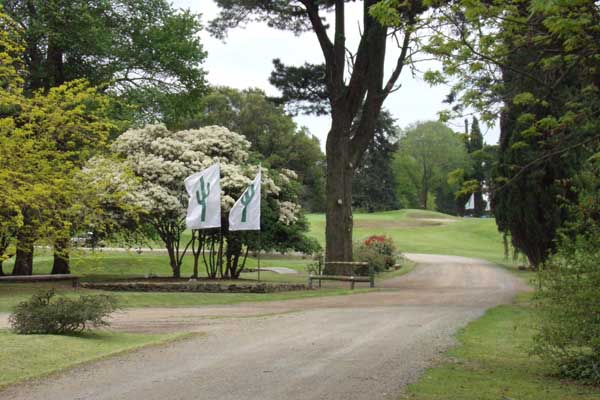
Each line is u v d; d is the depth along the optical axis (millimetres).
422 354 9570
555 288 8305
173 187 24688
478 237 63281
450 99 17062
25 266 24922
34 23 22594
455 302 18578
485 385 7535
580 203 9516
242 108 73812
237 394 6863
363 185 87375
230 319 14062
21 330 10859
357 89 26984
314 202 80250
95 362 8758
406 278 30656
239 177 24484
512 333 11938
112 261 34031
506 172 18719
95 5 25172
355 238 59156
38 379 7672
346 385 7344
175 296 19344
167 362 8781
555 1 6512
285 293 21297
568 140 11742
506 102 12266
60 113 16406
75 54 25438
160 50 27125
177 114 29875
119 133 26219
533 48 10969
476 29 10227
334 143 27734
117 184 20328
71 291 19703
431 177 103438
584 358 8289
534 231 28125
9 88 16578
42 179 15844
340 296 20812
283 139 74062
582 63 10641
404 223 73625
